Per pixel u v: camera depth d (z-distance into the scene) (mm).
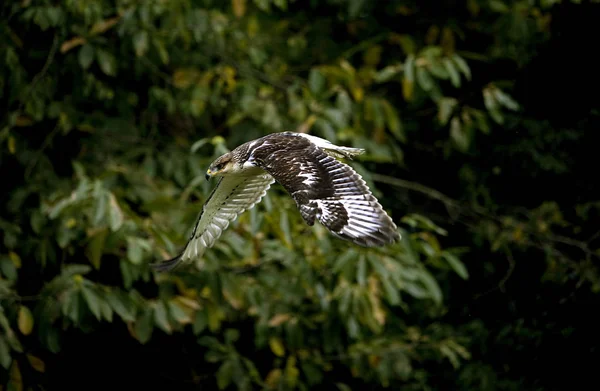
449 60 12680
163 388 14180
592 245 15133
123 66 13406
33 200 12625
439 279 14711
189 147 13430
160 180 13172
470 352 15008
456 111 14797
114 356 13953
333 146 6996
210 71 13367
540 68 15320
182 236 11672
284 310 12648
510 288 15109
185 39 13094
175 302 11859
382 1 14633
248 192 7934
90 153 13188
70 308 11320
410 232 13953
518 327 14594
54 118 13430
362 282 11414
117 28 12789
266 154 6191
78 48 13078
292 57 14266
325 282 12625
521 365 14688
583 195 15281
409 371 13578
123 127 13359
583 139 15078
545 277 14727
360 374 13477
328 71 12961
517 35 14023
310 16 14734
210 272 11898
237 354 12984
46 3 12438
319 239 11789
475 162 15344
